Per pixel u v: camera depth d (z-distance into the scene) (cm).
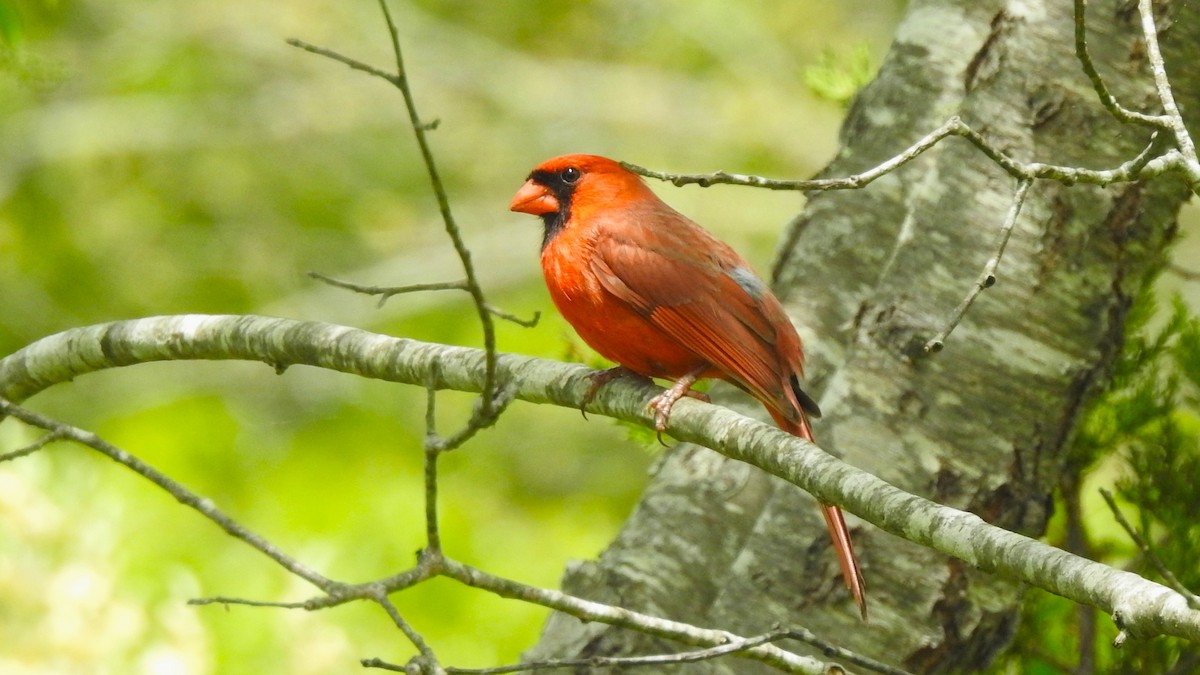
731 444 758
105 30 2502
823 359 977
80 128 2370
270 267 2423
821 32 2717
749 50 2711
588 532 1928
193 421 1955
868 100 1024
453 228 695
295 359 905
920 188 975
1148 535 972
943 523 642
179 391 2116
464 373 856
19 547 1140
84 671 1115
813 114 2678
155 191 2408
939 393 941
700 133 2678
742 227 2611
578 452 2153
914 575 923
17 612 1118
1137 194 954
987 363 941
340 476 1873
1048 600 1007
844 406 948
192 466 1903
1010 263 945
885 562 925
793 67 2700
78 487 1201
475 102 2672
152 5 2531
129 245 2312
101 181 2367
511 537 1781
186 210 2419
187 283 2362
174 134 2434
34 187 2308
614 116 2677
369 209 2522
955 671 927
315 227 2488
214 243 2403
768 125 2672
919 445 938
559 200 965
